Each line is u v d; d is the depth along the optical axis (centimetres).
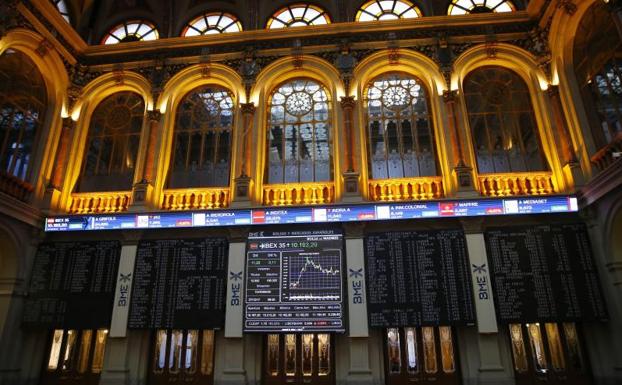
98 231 1191
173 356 1111
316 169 1240
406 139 1252
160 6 1502
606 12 1039
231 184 1208
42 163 1234
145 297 1106
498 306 1023
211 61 1342
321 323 1045
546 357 1030
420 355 1062
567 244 1052
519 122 1241
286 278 1086
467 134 1204
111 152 1320
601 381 984
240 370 1040
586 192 1052
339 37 1333
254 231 1135
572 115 1140
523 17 1290
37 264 1158
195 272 1117
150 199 1202
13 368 1088
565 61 1183
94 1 1491
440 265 1066
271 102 1328
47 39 1247
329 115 1290
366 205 1109
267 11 1470
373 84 1321
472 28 1312
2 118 1141
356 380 1009
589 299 1005
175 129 1325
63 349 1145
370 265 1082
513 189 1150
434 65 1284
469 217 1093
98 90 1371
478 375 999
